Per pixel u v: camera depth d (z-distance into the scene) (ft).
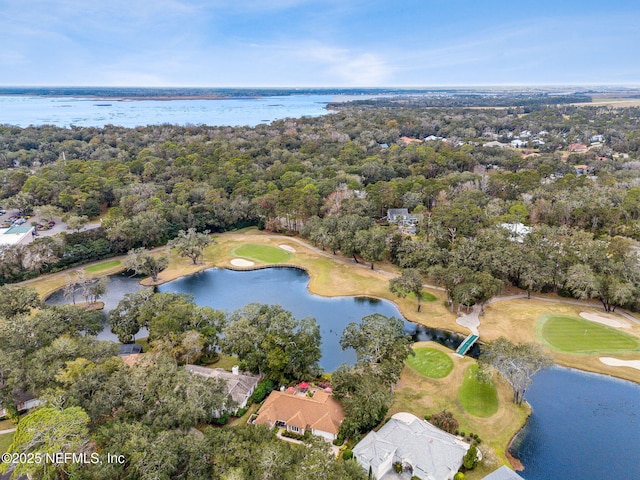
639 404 170.09
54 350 155.12
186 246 312.50
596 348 205.67
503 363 162.09
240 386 166.30
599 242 272.10
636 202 349.61
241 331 180.14
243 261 328.90
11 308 204.95
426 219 357.20
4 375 151.94
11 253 277.64
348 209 369.91
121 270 311.27
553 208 357.41
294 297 273.54
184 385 140.97
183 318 194.90
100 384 138.82
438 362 194.80
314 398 159.53
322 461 108.88
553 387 180.45
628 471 138.21
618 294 226.58
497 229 313.12
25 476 120.98
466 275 240.94
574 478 135.23
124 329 203.51
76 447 111.96
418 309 248.93
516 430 154.71
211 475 112.88
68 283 261.24
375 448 133.28
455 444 138.00
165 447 113.29
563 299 257.75
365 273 303.48
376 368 165.58
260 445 118.83
